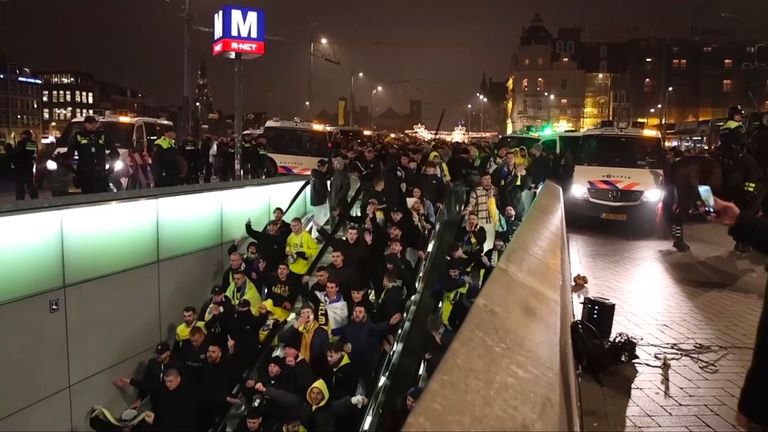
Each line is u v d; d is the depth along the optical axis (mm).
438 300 8406
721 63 82000
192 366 7594
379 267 10414
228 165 20469
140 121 19531
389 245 9648
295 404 7234
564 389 2318
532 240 4895
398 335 7738
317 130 20672
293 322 8922
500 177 13492
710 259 10969
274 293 9492
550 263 4199
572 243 13211
